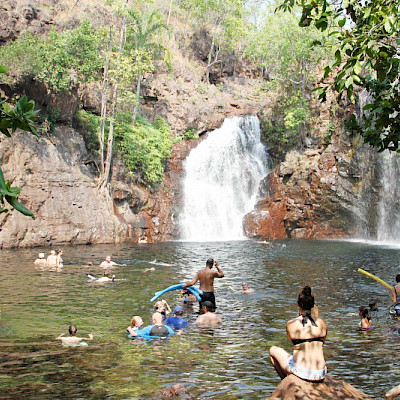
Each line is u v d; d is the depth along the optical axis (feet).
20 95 96.53
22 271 62.54
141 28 129.18
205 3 164.55
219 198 132.67
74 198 100.48
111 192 110.93
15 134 94.68
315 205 130.31
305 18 23.12
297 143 139.44
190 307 43.70
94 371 25.62
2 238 88.63
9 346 30.14
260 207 134.10
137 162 119.85
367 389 23.44
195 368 26.40
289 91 146.92
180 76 150.51
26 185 93.71
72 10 123.54
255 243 109.29
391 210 123.54
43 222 94.73
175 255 83.25
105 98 112.37
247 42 169.07
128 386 23.45
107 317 38.52
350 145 131.34
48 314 39.22
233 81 165.27
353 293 50.14
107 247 95.14
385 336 33.40
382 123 24.06
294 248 98.48
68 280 56.24
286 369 20.21
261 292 50.52
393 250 95.86
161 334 33.22
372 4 21.09
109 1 117.70
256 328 35.73
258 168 143.02
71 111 107.55
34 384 23.54
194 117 141.59
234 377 25.00
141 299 46.01
